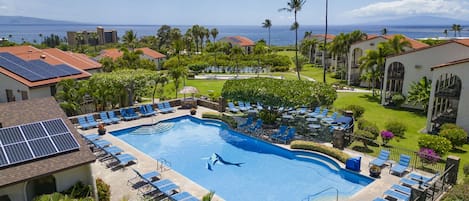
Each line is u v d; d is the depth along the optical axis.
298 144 21.56
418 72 34.69
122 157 18.64
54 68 30.91
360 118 28.55
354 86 51.44
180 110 32.19
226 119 27.77
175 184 16.06
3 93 28.31
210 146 23.53
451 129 22.67
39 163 12.02
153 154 22.06
